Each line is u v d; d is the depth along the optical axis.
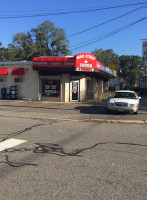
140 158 5.59
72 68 20.25
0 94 23.83
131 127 9.79
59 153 5.93
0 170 4.71
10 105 18.09
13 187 3.94
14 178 4.31
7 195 3.66
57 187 3.95
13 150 6.17
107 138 7.66
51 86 22.12
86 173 4.59
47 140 7.29
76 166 4.98
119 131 8.88
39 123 10.46
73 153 5.93
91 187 3.96
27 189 3.87
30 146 6.57
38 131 8.66
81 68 20.23
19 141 7.13
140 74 99.31
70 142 7.06
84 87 22.05
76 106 17.91
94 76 25.69
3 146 6.55
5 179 4.27
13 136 7.79
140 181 4.24
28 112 14.10
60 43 63.28
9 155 5.73
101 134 8.27
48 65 20.66
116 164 5.14
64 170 4.73
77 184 4.07
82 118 11.91
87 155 5.77
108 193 3.76
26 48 61.72
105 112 14.49
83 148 6.41
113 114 13.59
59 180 4.23
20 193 3.73
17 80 22.97
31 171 4.66
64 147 6.50
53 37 63.81
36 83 22.38
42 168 4.84
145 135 8.20
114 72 36.31
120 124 10.54
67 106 17.84
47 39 64.06
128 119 11.64
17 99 23.03
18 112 14.03
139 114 13.67
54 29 63.31
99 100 23.53
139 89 52.53
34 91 22.48
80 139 7.46
